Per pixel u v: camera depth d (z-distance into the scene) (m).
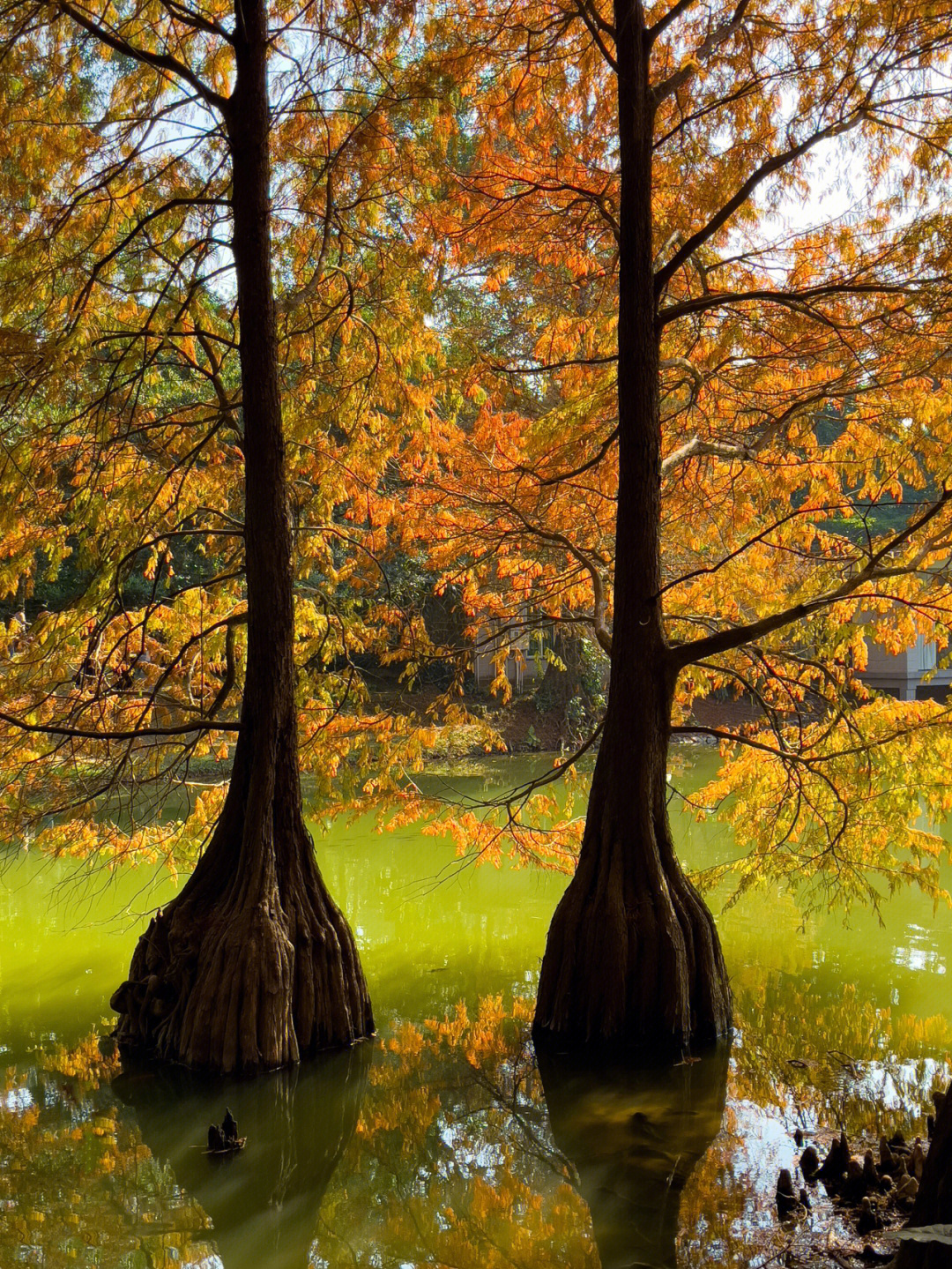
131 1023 7.95
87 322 9.05
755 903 12.30
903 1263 3.67
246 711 8.02
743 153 8.94
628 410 8.27
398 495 10.86
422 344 10.31
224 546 12.03
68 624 9.01
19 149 8.48
